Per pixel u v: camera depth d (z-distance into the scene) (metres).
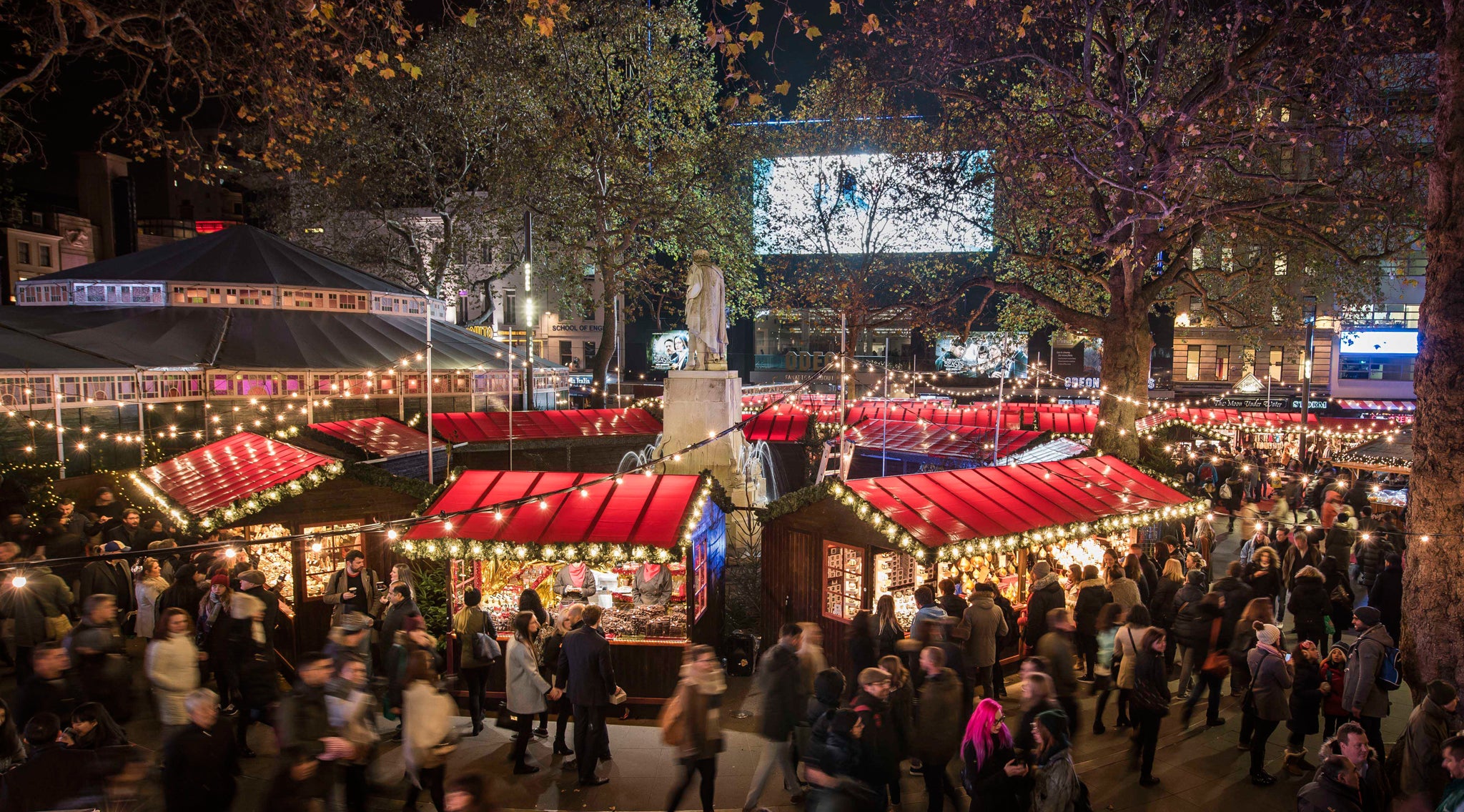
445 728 6.80
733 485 16.41
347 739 6.27
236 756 5.76
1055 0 14.30
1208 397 37.78
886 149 21.03
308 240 36.44
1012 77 18.84
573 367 51.69
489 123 28.62
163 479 13.26
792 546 11.34
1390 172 13.66
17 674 8.88
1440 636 8.02
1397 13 12.39
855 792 5.68
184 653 7.36
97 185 48.84
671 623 10.39
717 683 6.93
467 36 27.55
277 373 23.41
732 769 8.30
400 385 24.14
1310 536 12.66
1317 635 9.78
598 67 29.33
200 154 14.52
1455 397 7.97
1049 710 6.35
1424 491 8.23
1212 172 16.70
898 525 9.97
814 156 28.33
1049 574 9.87
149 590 10.84
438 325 31.34
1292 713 8.13
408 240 33.41
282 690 10.40
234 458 13.55
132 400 20.36
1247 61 13.43
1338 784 5.70
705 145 29.78
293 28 12.74
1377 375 36.88
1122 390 17.38
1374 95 12.61
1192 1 14.74
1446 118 8.09
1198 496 13.48
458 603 10.54
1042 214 17.83
